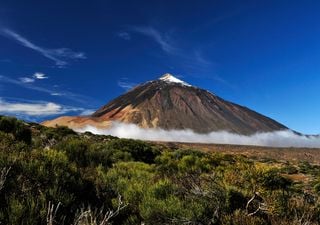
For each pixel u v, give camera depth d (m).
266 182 10.04
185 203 7.74
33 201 6.27
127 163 15.64
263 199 8.29
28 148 10.78
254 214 7.70
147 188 9.03
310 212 8.01
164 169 15.17
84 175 9.00
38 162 7.81
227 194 7.88
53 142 16.27
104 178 9.68
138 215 7.95
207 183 8.59
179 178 9.89
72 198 7.21
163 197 8.48
